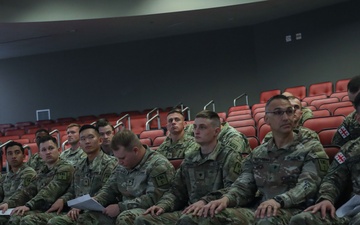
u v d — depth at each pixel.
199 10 10.12
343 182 2.91
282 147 3.10
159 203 3.51
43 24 10.25
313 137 3.18
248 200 3.20
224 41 12.76
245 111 8.47
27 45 12.55
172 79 13.09
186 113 11.22
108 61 13.56
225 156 3.48
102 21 10.45
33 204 4.52
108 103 13.56
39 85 14.05
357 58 10.80
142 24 11.12
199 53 12.91
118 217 3.52
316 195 2.93
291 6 10.78
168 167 3.79
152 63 13.23
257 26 12.50
